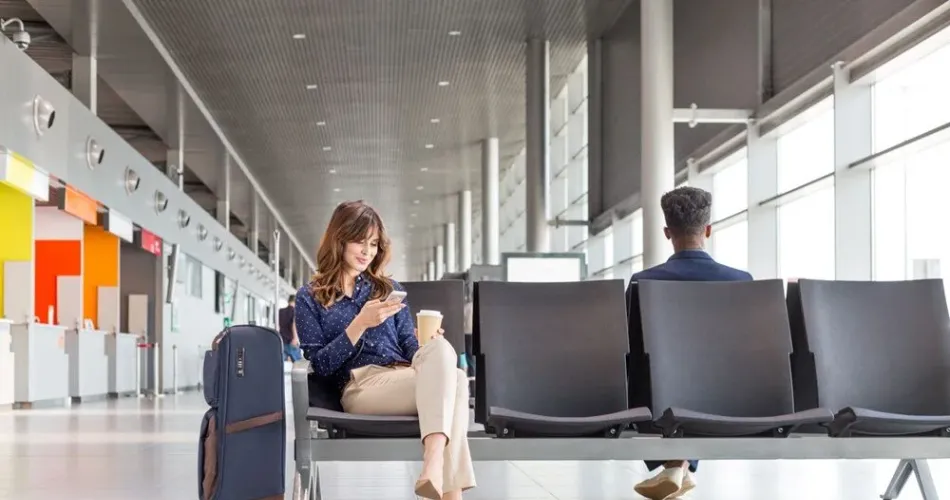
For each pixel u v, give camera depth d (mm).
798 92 10258
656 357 3859
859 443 3619
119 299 18547
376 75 19031
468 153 26844
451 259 40125
